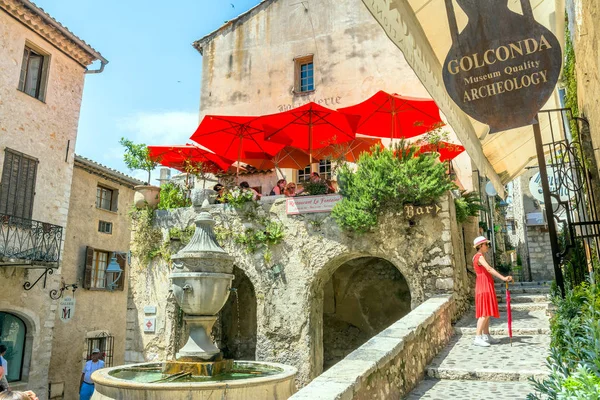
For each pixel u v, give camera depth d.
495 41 3.82
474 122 6.98
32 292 14.68
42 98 15.51
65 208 16.08
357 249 10.74
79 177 18.72
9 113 14.12
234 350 13.94
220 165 15.58
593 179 6.29
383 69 15.20
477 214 12.28
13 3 14.03
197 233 6.89
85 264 18.45
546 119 10.05
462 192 11.95
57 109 16.00
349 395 3.76
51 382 16.61
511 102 3.75
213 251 6.57
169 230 12.39
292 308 11.05
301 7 16.78
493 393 5.12
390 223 10.50
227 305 14.31
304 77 16.53
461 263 10.95
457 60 3.90
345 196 10.96
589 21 4.98
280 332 11.05
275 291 11.27
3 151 13.84
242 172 16.42
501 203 22.91
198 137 13.14
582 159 6.41
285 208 11.55
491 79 3.81
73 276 17.94
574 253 6.68
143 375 6.50
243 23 17.59
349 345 14.09
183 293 6.43
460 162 13.91
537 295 10.68
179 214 12.42
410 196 10.33
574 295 4.62
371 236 10.66
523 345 7.09
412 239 10.29
